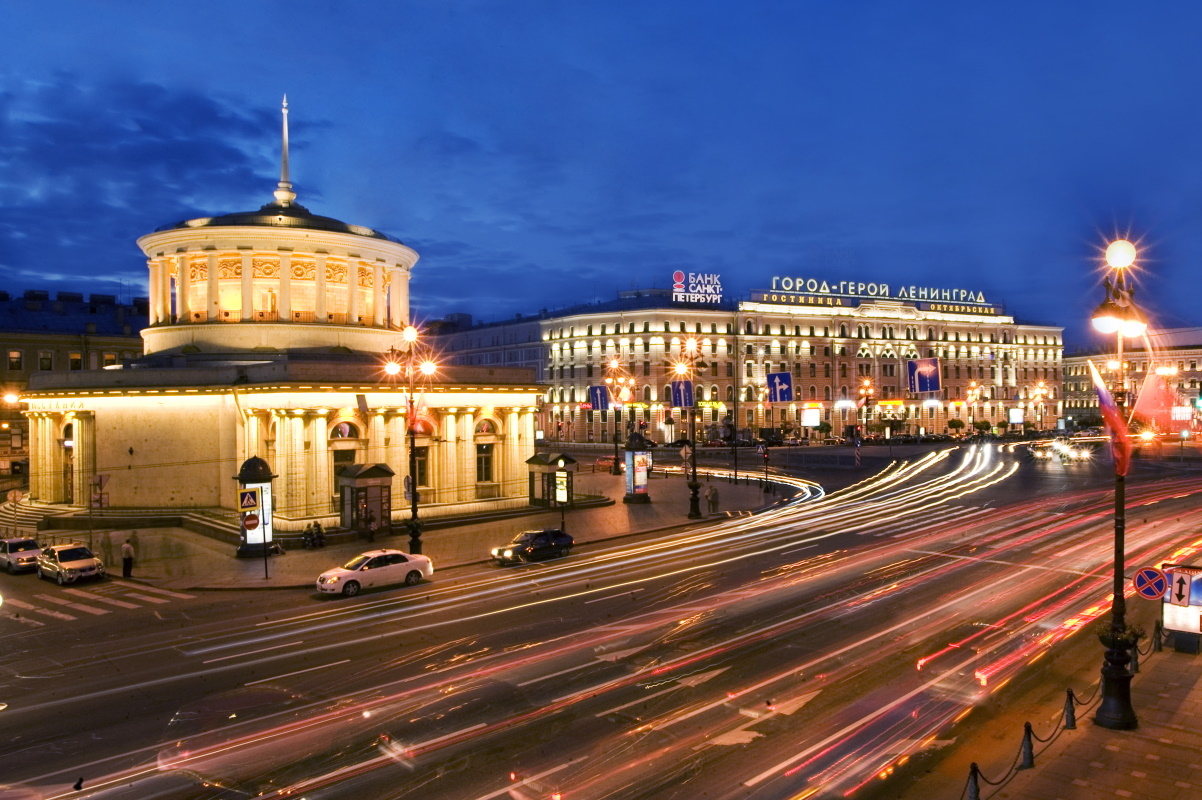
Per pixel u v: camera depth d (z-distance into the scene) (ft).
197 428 161.89
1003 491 202.80
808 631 77.15
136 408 163.84
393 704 59.82
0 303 291.38
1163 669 63.46
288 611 92.12
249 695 62.85
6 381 270.46
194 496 161.68
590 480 237.66
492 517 159.43
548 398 422.82
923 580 98.94
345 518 142.10
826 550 122.21
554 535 122.11
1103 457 304.50
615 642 74.64
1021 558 112.06
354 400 150.10
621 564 114.83
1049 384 526.57
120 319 299.38
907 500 189.57
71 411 168.04
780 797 44.16
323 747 52.31
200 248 181.47
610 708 57.93
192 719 58.08
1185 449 342.44
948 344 481.46
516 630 79.61
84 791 46.98
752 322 417.90
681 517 163.84
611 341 400.26
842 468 277.85
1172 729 51.52
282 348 179.32
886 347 458.50
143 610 95.35
